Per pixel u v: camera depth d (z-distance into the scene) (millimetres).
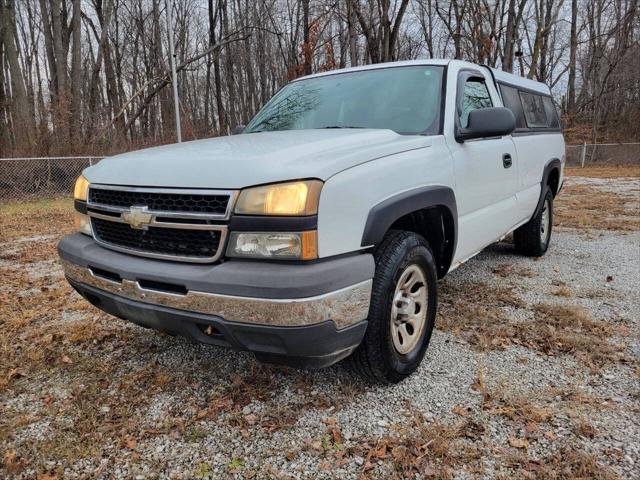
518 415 2404
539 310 3803
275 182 2008
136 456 2172
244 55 31406
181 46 30578
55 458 2168
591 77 33844
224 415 2471
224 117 30078
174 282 2135
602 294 4195
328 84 3826
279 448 2211
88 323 3686
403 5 17906
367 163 2340
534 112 5207
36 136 15172
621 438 2207
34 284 4898
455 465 2068
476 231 3557
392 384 2691
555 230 7301
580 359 2982
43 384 2818
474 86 3793
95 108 20547
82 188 2775
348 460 2121
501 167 3930
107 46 27203
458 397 2580
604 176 17297
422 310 2842
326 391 2660
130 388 2746
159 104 28734
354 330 2189
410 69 3561
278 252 1993
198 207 2133
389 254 2473
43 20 21969
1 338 3465
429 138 2945
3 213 10500
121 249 2432
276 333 1973
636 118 28188
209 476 2045
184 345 3281
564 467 2031
